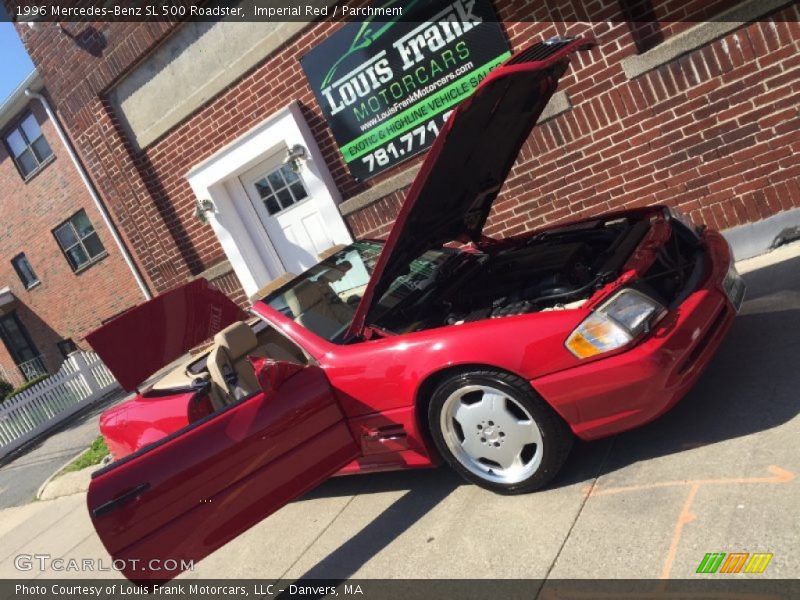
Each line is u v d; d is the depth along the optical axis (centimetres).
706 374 365
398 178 679
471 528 319
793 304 404
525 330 296
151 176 895
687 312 298
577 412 295
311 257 823
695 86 522
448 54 613
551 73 373
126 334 418
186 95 804
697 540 249
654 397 286
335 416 354
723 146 527
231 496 333
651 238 353
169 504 322
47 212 1398
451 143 335
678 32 527
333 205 738
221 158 798
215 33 746
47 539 584
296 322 389
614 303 290
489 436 321
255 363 341
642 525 270
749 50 496
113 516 312
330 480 453
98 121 892
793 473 261
